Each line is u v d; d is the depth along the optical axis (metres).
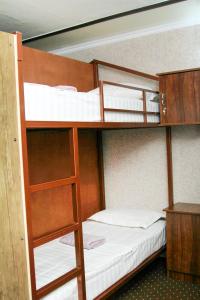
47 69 3.21
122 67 3.77
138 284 3.13
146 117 3.18
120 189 4.05
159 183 3.78
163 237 3.41
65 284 2.18
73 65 3.57
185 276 3.17
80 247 2.19
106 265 2.52
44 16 3.19
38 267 2.47
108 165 4.12
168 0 2.96
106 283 2.49
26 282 1.77
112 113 2.69
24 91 1.88
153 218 3.56
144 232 3.28
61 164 3.51
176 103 3.13
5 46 1.67
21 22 3.31
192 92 3.04
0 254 1.64
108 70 4.04
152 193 3.83
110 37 3.93
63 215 3.54
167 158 3.62
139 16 3.32
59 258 2.66
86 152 3.91
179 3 3.02
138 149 3.89
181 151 3.60
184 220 3.13
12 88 1.70
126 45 3.89
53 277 2.28
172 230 3.20
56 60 3.32
